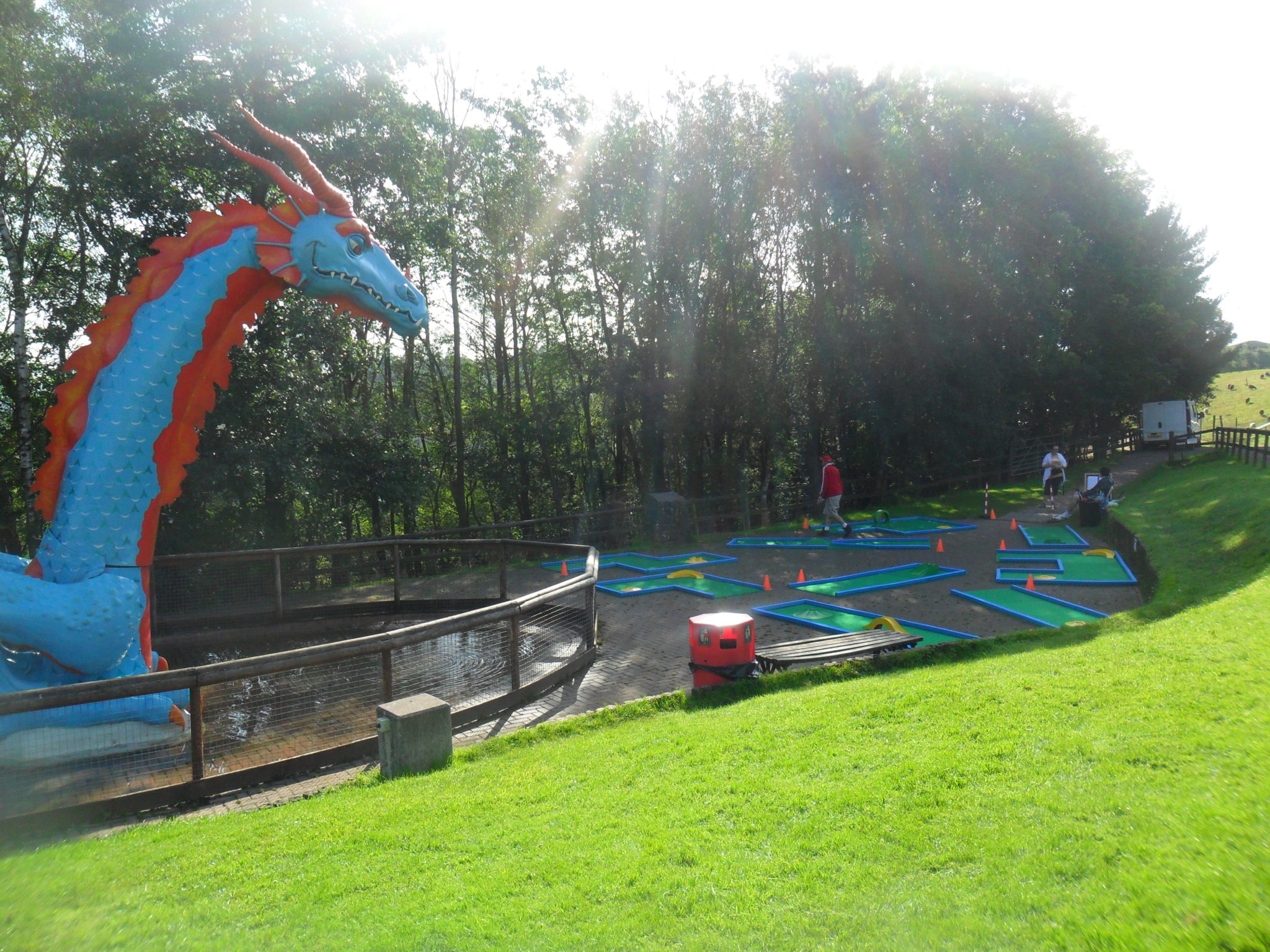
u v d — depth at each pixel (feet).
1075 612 37.55
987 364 94.53
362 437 62.59
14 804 19.25
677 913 10.85
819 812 13.69
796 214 90.12
